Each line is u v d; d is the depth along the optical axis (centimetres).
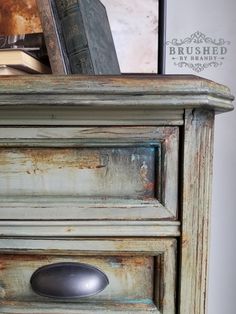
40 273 48
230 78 95
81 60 60
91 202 47
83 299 49
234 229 98
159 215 47
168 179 46
